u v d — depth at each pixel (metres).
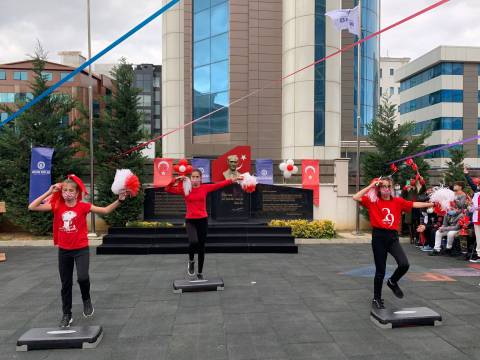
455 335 4.92
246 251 10.57
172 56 25.62
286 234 11.15
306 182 14.02
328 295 6.70
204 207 7.36
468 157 49.31
